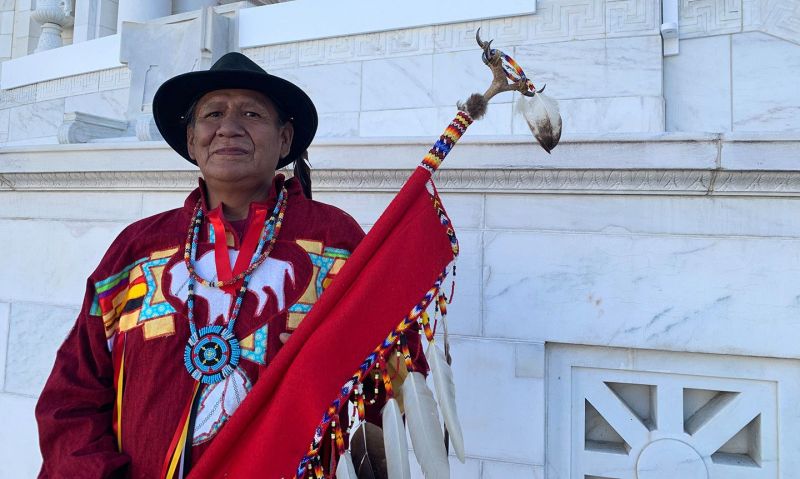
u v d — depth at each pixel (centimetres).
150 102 533
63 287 271
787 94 374
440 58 453
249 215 141
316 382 114
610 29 405
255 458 113
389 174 218
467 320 211
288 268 135
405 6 462
